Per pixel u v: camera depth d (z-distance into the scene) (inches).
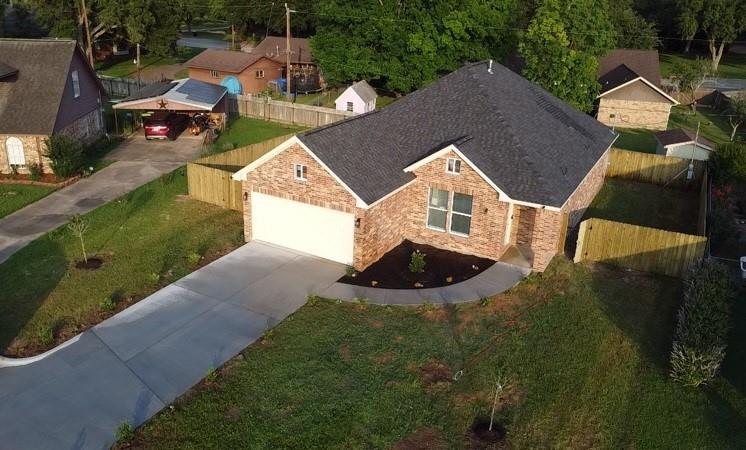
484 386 590.2
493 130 914.7
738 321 724.7
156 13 2455.7
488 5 1897.1
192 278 792.9
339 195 801.6
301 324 688.4
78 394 565.9
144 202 1074.7
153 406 551.5
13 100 1218.6
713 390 597.0
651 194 1221.7
